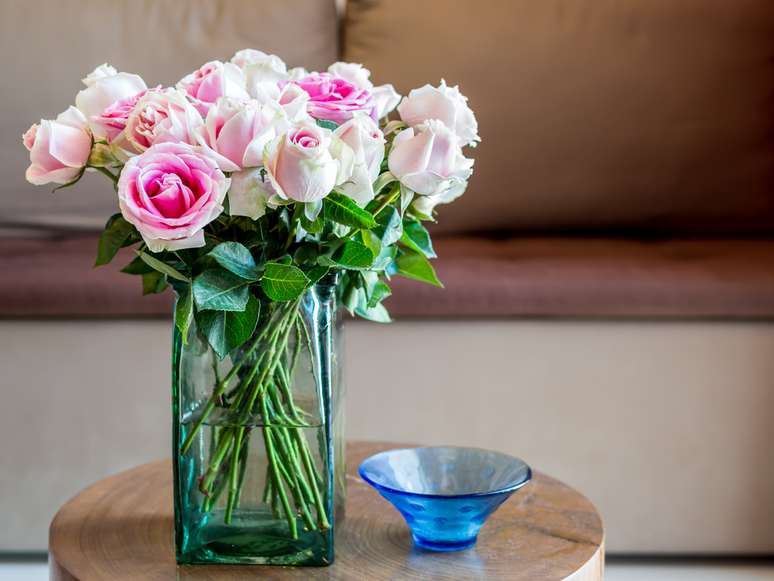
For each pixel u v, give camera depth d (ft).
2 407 5.77
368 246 2.93
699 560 6.03
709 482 5.83
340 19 8.07
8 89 6.94
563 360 5.80
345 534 3.18
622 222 7.25
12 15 7.02
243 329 2.76
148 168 2.65
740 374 5.77
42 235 6.99
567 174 7.14
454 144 2.92
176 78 7.06
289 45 7.22
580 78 7.11
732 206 7.23
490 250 6.63
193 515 2.94
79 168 2.92
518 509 3.34
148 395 5.79
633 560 6.02
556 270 5.93
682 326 5.77
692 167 7.19
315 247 2.90
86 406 5.79
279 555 2.94
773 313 5.71
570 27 7.16
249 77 3.06
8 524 5.84
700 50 7.20
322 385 2.92
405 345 5.82
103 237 3.05
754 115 7.21
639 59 7.16
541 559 2.94
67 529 3.18
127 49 7.06
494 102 7.10
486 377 5.82
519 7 7.20
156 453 5.83
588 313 5.72
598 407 5.82
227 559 2.95
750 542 5.84
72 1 7.10
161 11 7.16
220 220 2.88
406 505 2.98
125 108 2.88
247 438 2.92
